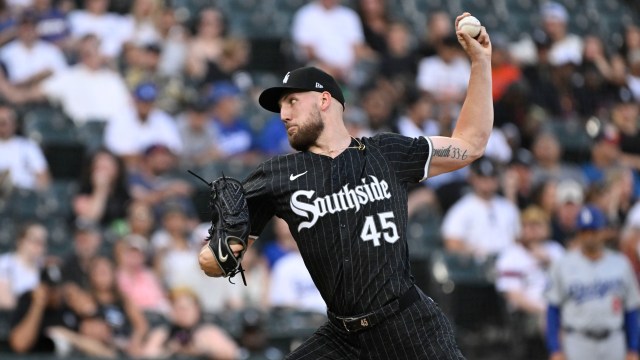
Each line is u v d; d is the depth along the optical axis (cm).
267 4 5534
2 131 3931
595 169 4838
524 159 4747
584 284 3231
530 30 5875
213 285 3556
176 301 3284
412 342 1709
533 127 4938
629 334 3269
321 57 5100
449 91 5038
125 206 3828
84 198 3797
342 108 1792
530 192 4497
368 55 5222
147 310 3394
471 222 4103
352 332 1731
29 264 3325
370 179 1736
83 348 3098
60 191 3953
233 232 1698
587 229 3222
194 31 5219
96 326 3139
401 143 1783
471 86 1834
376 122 4547
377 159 1758
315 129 1755
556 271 3266
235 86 4688
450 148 1800
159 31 4862
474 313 3803
